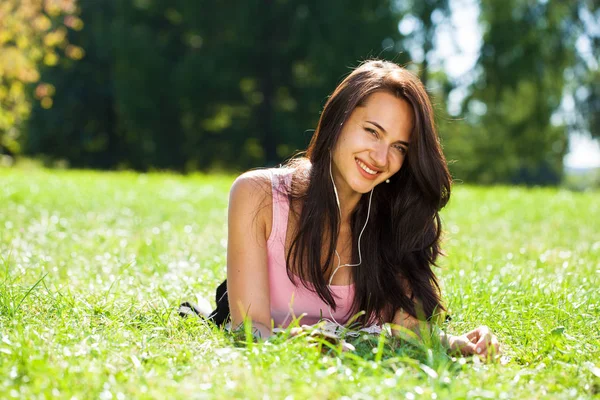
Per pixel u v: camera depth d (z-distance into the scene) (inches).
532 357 137.3
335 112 138.8
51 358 115.3
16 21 777.6
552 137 1392.7
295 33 1242.0
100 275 202.4
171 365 116.3
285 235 144.8
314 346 122.2
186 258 236.5
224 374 110.0
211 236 295.3
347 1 1223.5
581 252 269.9
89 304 157.4
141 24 1344.7
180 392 101.0
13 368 108.0
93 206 376.8
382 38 1206.3
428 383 109.1
